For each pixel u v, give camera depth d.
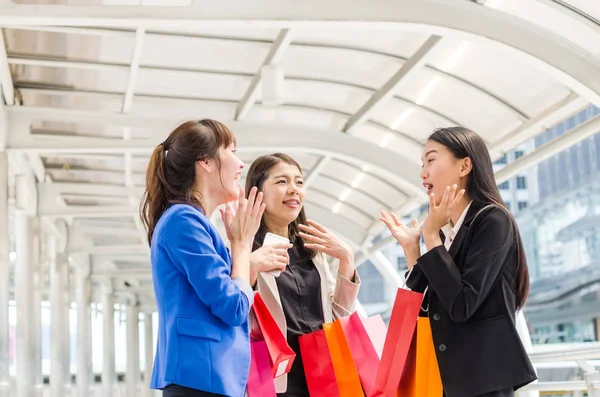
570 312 14.88
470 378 3.19
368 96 9.95
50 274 18.72
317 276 4.05
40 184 14.31
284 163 4.11
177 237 3.07
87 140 10.37
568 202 14.25
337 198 15.01
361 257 15.95
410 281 3.47
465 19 6.88
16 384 13.66
